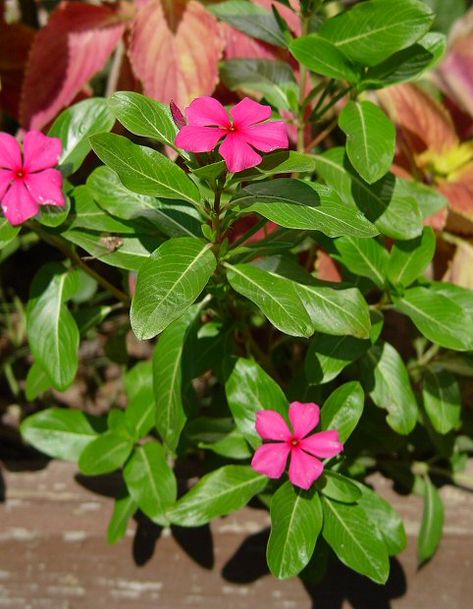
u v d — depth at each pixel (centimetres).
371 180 61
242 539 70
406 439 72
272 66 68
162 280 57
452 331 63
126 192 62
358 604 70
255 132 55
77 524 71
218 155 57
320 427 63
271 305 58
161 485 66
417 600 70
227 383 63
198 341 67
